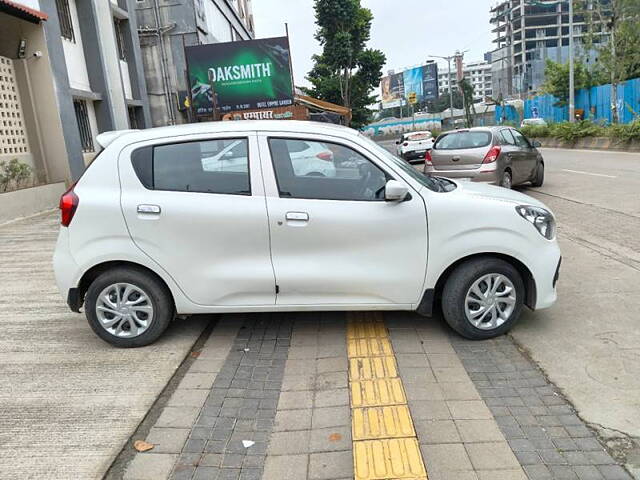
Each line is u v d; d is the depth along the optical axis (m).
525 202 4.48
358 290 4.30
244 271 4.28
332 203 4.24
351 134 4.41
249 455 3.07
